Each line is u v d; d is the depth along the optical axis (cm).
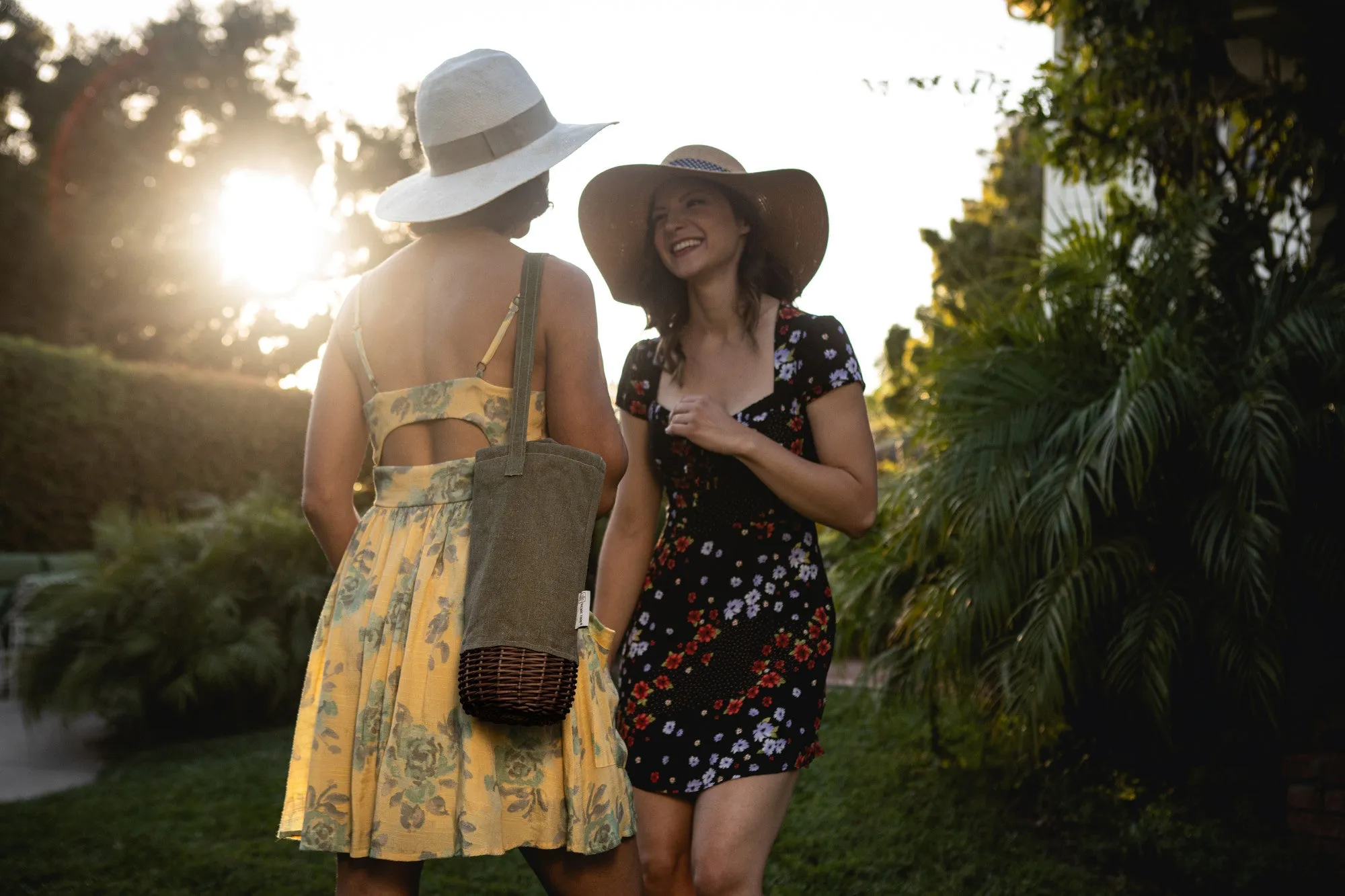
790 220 261
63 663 629
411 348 190
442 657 175
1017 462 409
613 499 195
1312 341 377
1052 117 516
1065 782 417
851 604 500
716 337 261
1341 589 369
